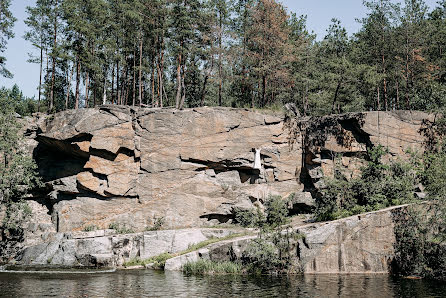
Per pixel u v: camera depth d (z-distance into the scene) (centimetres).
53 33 4534
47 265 2923
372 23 4553
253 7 4472
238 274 2434
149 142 3531
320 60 5012
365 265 2467
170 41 4575
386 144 3594
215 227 3384
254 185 3719
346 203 2981
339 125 3694
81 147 3453
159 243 2970
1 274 2473
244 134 3719
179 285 2036
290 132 3850
